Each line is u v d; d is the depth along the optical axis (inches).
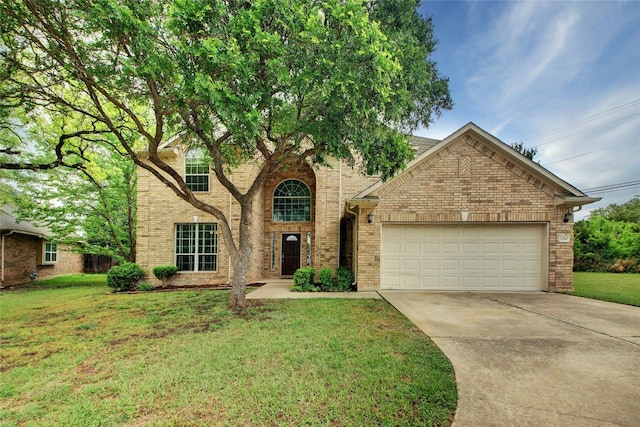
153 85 233.3
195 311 282.7
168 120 301.3
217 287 457.1
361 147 254.4
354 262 450.9
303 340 191.6
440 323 230.5
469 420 106.0
